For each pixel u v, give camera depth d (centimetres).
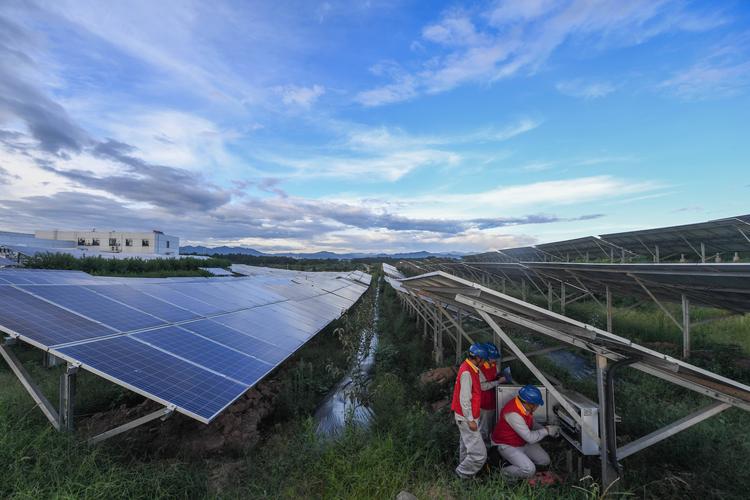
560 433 598
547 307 2319
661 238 1548
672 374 527
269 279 2380
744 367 1103
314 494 510
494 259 3706
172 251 7744
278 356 931
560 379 962
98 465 509
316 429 760
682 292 1143
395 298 3516
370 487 507
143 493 465
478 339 1492
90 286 951
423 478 548
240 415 816
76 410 758
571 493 514
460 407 564
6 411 598
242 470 599
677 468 578
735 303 1008
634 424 680
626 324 1675
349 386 1120
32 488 423
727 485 508
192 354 729
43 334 586
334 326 1831
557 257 2825
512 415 569
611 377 525
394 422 686
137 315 841
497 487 501
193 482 509
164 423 731
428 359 1378
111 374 553
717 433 613
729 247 1328
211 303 1225
